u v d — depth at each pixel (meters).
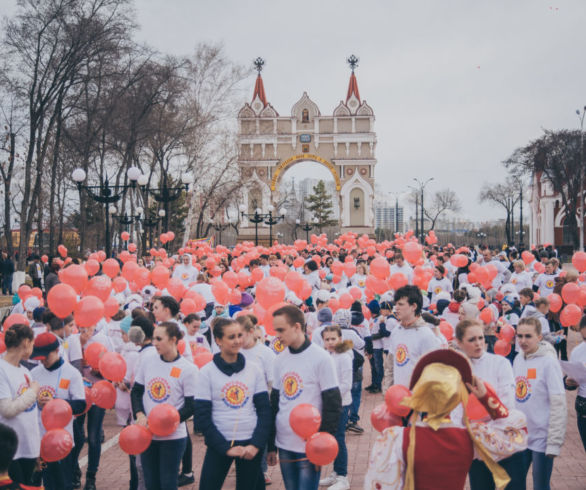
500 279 14.82
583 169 52.88
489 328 9.09
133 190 32.44
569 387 5.66
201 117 36.53
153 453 4.96
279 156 58.91
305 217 105.62
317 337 7.20
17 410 4.55
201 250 19.95
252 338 5.50
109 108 28.77
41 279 24.95
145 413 5.13
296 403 4.39
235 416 4.54
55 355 5.30
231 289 9.68
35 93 26.05
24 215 24.83
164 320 6.27
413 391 3.31
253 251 17.48
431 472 3.21
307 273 13.22
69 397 5.33
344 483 6.11
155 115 32.84
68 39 24.97
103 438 8.05
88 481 6.27
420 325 5.51
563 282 11.45
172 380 5.06
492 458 3.37
